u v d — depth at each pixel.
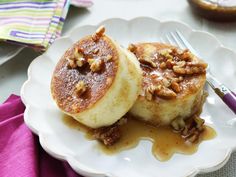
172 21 0.34
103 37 0.28
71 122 0.28
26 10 0.36
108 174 0.24
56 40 0.33
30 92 0.29
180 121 0.28
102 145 0.27
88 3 0.39
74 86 0.27
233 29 0.37
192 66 0.29
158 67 0.29
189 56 0.29
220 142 0.26
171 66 0.29
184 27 0.34
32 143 0.27
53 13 0.36
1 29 0.34
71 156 0.25
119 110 0.27
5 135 0.28
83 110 0.26
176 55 0.30
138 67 0.28
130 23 0.34
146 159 0.26
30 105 0.28
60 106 0.27
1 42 0.34
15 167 0.26
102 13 0.39
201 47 0.33
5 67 0.34
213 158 0.25
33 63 0.31
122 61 0.26
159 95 0.27
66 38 0.33
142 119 0.28
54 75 0.28
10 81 0.33
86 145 0.26
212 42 0.32
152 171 0.25
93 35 0.28
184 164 0.25
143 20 0.34
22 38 0.34
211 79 0.29
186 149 0.26
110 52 0.27
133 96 0.27
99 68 0.26
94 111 0.26
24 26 0.35
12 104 0.30
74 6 0.39
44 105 0.29
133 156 0.26
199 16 0.39
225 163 0.25
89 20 0.38
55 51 0.32
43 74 0.31
